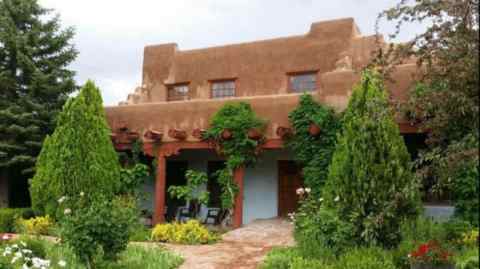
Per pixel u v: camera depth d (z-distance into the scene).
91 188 13.16
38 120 16.61
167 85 18.97
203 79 18.23
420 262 6.73
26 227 12.46
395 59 5.13
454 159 4.05
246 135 13.71
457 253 8.20
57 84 17.33
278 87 16.80
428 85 4.75
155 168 16.05
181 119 15.03
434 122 4.64
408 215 9.15
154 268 8.35
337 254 8.41
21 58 16.72
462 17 4.39
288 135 13.08
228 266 8.88
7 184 17.41
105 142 13.91
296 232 10.49
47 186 13.34
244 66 17.53
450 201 11.05
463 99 4.08
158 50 19.30
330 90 12.91
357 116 9.53
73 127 13.52
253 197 16.70
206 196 15.41
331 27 16.19
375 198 8.80
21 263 7.28
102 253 8.01
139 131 15.70
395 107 4.75
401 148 9.32
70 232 7.98
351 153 9.35
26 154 16.59
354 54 15.63
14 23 17.31
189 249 10.67
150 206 17.70
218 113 14.27
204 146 14.52
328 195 9.92
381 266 7.00
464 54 4.18
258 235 12.59
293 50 16.75
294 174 16.19
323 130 12.52
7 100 17.02
